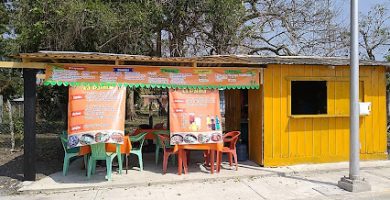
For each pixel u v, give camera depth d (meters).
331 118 8.94
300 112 9.03
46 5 12.54
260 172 7.97
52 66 7.19
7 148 12.01
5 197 6.45
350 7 6.70
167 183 7.28
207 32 14.91
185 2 13.64
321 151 8.85
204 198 6.32
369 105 8.70
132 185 7.11
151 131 9.16
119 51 13.51
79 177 7.63
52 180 7.39
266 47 16.67
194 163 8.98
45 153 11.01
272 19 16.67
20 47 13.91
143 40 13.98
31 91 7.33
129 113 22.27
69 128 7.12
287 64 8.32
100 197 6.41
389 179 7.55
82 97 7.21
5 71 15.78
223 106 13.03
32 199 6.32
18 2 14.65
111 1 13.55
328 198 6.31
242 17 14.78
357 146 6.77
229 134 8.49
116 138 7.18
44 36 12.77
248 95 9.34
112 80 7.45
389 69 9.40
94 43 13.23
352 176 6.78
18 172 8.25
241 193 6.61
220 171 8.09
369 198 6.31
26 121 7.32
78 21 12.17
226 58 8.18
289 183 7.27
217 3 13.34
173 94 7.78
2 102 19.81
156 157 8.93
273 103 8.52
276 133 8.54
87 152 7.44
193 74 7.93
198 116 7.82
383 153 9.30
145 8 13.17
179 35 14.79
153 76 7.71
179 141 7.68
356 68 6.71
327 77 8.84
